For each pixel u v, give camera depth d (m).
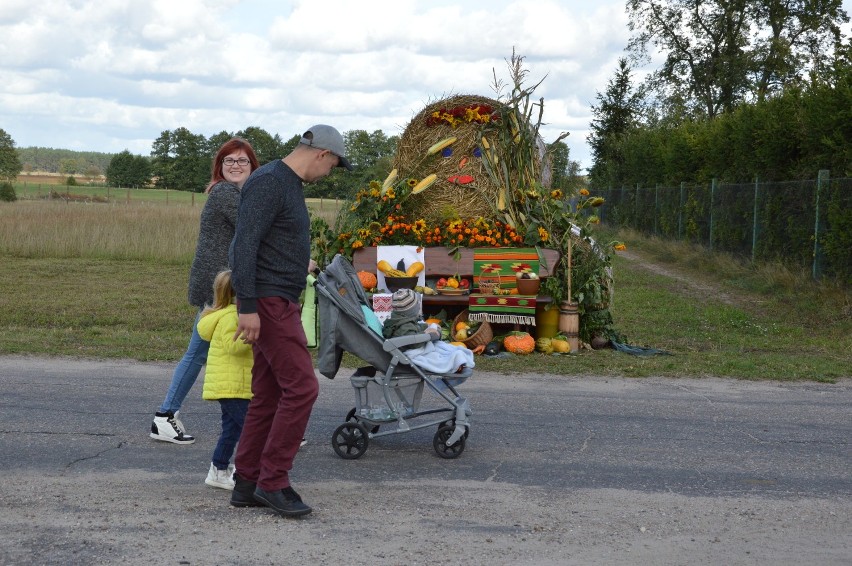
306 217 4.90
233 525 4.71
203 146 103.19
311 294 6.18
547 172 11.78
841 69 17.19
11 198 53.97
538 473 5.80
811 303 15.18
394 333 6.18
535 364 9.66
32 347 9.73
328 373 6.10
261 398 4.94
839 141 17.08
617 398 8.12
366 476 5.67
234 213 6.00
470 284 10.91
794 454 6.36
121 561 4.17
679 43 51.50
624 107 49.44
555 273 10.73
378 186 11.08
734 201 22.53
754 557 4.41
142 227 25.27
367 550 4.39
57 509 4.89
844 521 4.97
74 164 172.50
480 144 11.17
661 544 4.57
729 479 5.73
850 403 8.08
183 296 15.41
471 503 5.16
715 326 13.43
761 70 49.34
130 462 5.84
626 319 13.99
